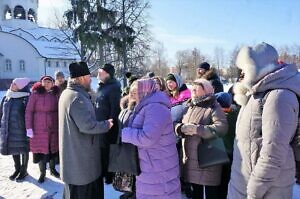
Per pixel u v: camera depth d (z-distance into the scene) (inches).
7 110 218.5
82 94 143.5
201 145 134.7
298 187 184.7
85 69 145.9
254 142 93.4
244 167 96.3
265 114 89.4
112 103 188.5
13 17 1905.8
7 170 247.8
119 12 1087.6
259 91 93.3
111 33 1085.8
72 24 1117.1
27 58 1785.2
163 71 1701.5
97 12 1087.0
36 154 214.8
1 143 218.5
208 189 140.0
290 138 88.8
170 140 127.1
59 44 1894.7
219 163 130.7
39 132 213.9
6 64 1753.2
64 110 143.1
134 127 126.6
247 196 93.1
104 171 169.2
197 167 137.3
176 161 129.1
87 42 1074.1
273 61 94.3
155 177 125.2
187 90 182.5
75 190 146.8
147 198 126.2
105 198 187.6
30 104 213.9
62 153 145.5
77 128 142.3
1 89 1556.3
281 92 88.7
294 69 94.0
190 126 133.4
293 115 87.7
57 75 244.8
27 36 1873.8
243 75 101.2
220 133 132.4
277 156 86.9
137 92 128.6
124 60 1080.2
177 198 128.5
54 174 229.1
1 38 1739.7
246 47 97.3
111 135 175.0
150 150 125.3
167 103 127.1
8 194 199.3
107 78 196.1
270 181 88.2
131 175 134.6
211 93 141.5
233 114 144.0
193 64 1867.6
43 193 199.8
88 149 144.4
